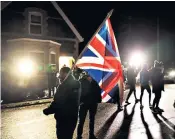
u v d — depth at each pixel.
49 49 15.80
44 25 17.20
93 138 5.48
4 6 15.57
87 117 7.97
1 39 15.61
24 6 16.55
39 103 10.63
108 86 4.81
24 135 5.93
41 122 7.22
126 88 16.59
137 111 8.61
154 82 8.34
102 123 7.00
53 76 12.57
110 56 4.65
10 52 15.59
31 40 15.07
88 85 5.29
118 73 4.80
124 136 5.73
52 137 5.77
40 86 15.31
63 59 18.06
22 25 16.48
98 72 4.70
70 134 3.74
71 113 3.68
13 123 7.09
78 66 4.65
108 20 4.44
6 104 9.99
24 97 11.72
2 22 15.70
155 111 8.39
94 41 4.43
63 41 18.17
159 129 6.28
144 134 5.87
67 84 3.70
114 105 10.00
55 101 3.68
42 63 15.59
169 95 13.00
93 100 5.31
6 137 5.78
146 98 11.91
